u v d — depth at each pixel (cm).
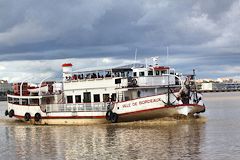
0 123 6975
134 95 5688
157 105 5428
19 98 6844
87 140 4522
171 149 3759
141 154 3609
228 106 11500
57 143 4434
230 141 4088
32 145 4388
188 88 5566
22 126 6303
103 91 5897
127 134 4794
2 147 4353
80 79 6206
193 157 3409
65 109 6062
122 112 5609
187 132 4766
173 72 6081
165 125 5391
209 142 4062
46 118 6269
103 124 5762
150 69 5859
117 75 5938
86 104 5872
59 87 6562
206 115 7556
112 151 3809
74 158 3603
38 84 7075
